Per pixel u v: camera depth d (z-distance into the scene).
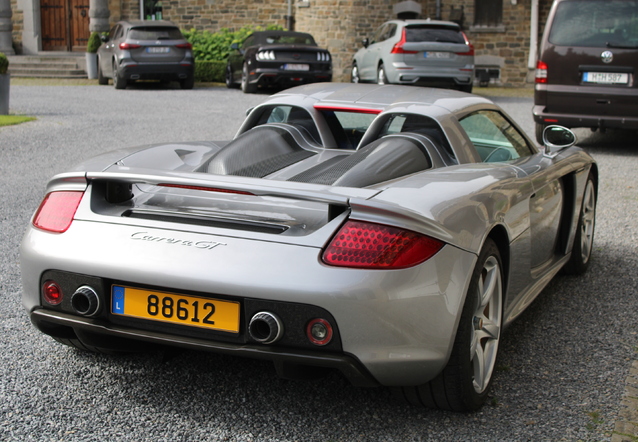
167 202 2.86
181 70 16.77
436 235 2.37
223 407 2.69
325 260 2.30
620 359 3.22
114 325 2.52
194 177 2.46
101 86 17.56
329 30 20.33
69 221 2.63
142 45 16.42
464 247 2.47
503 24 20.97
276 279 2.29
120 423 2.56
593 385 2.94
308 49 16.03
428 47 14.86
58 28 22.41
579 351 3.31
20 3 22.05
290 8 21.89
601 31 9.05
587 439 2.50
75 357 3.13
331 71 16.30
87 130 10.24
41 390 2.80
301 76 16.06
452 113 3.35
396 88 3.85
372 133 3.35
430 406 2.66
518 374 3.05
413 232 2.33
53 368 3.01
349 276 2.27
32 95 14.86
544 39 9.34
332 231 2.36
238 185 2.34
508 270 2.94
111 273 2.46
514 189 2.97
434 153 3.13
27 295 2.69
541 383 2.96
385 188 2.52
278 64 15.91
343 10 20.19
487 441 2.48
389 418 2.64
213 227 2.48
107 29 20.28
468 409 2.65
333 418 2.63
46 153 8.45
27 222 5.42
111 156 3.20
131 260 2.44
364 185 2.70
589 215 4.56
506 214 2.85
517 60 21.05
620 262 4.80
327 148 3.51
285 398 2.78
